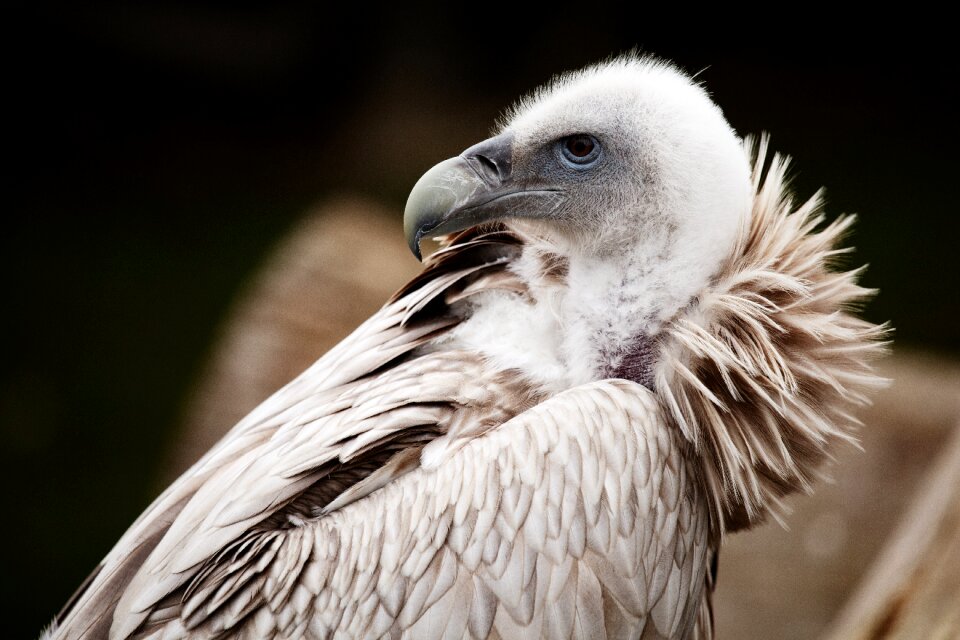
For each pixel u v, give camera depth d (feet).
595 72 13.98
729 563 24.18
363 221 29.04
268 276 28.19
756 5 62.69
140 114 64.13
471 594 11.27
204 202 57.82
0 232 55.06
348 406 12.75
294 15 66.39
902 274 45.39
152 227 55.77
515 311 13.33
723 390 12.71
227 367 27.43
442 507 11.46
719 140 12.89
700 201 12.82
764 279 12.74
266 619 11.66
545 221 13.51
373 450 12.20
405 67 64.18
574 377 12.96
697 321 12.87
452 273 13.78
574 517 11.41
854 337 12.87
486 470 11.53
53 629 13.99
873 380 12.96
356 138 62.23
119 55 65.51
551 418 11.77
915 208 49.57
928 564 16.42
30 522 37.47
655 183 12.99
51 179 59.47
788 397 12.30
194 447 27.32
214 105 65.26
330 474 12.36
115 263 52.80
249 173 60.13
